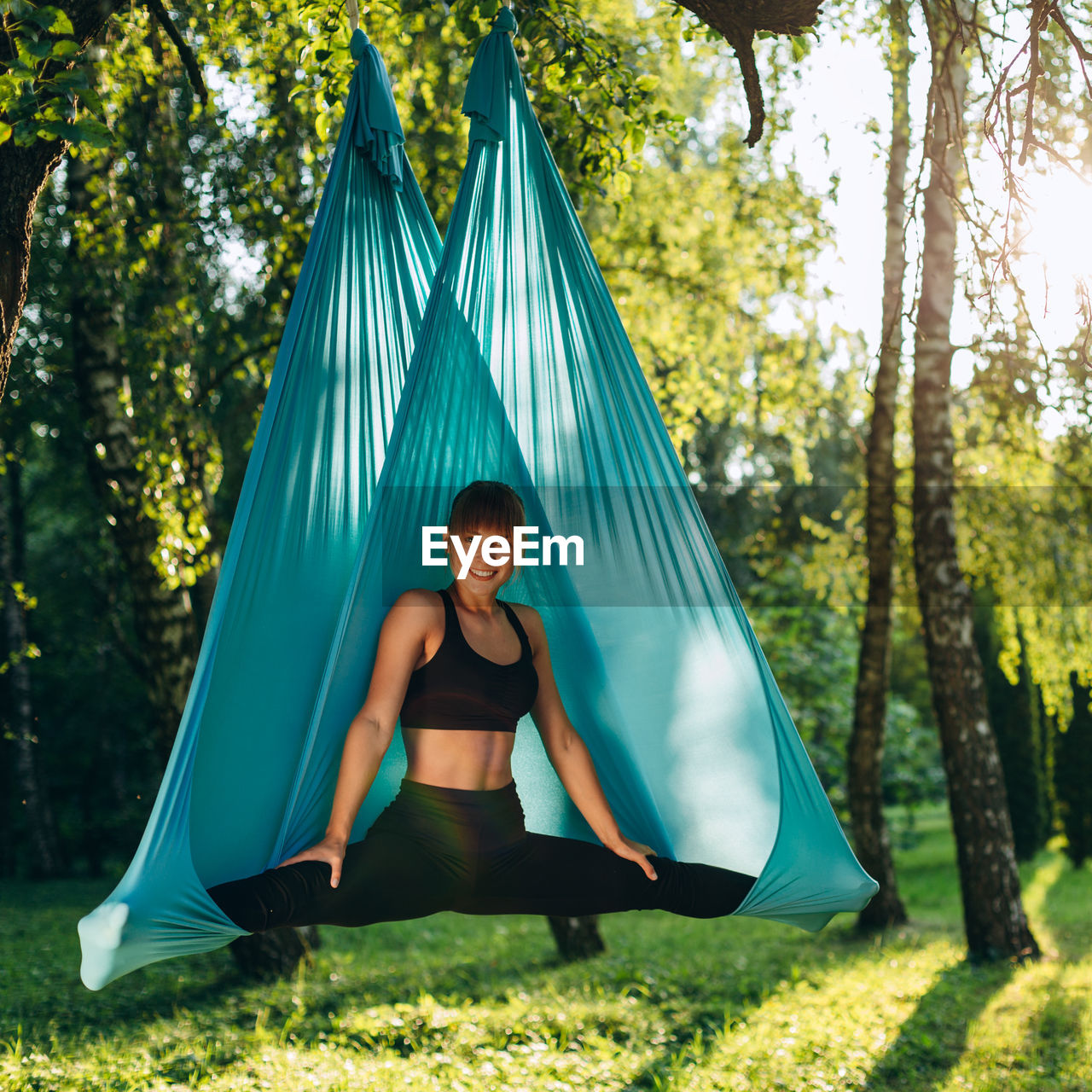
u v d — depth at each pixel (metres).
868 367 3.79
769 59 7.19
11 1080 4.79
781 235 8.44
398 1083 4.79
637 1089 4.86
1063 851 16.00
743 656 3.13
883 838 10.27
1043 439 8.91
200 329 7.31
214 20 5.70
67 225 6.50
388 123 3.25
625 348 3.17
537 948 9.62
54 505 15.21
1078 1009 6.34
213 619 2.68
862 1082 4.96
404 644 2.91
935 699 8.48
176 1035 5.78
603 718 3.29
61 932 10.48
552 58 4.68
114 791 17.47
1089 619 9.36
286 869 2.62
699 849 3.25
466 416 3.21
